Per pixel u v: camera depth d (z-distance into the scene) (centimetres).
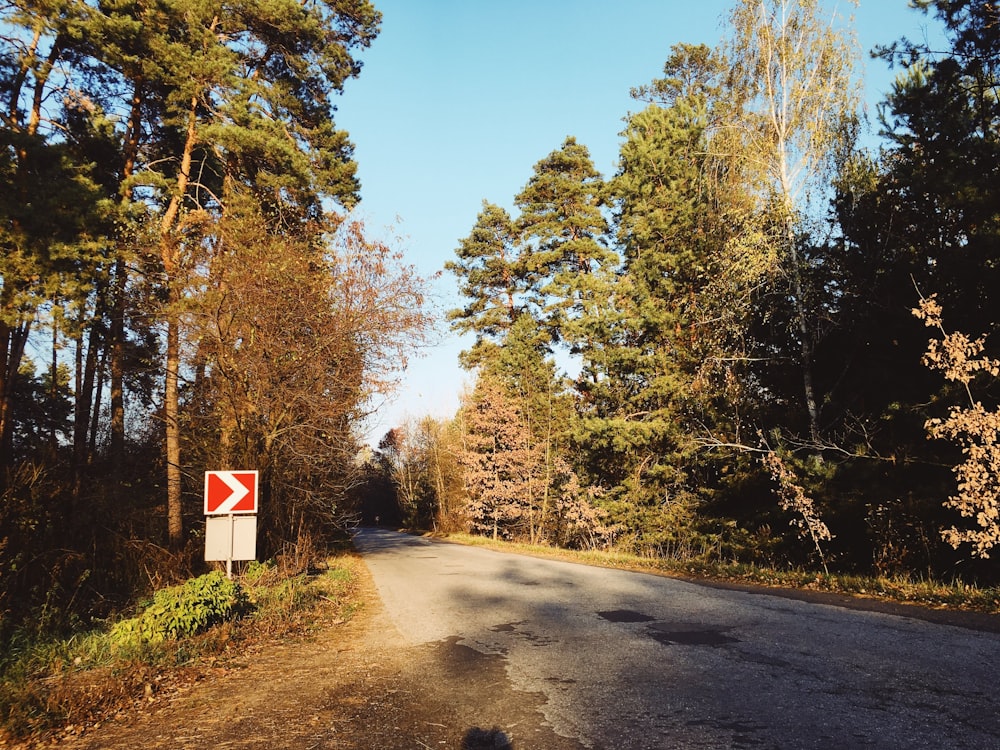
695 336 2308
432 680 642
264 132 1717
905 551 1365
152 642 810
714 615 934
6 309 1256
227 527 1006
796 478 1622
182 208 1703
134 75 1688
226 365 1548
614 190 2772
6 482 1309
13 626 1014
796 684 568
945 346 1091
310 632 924
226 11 1764
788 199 1691
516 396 3850
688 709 513
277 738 489
